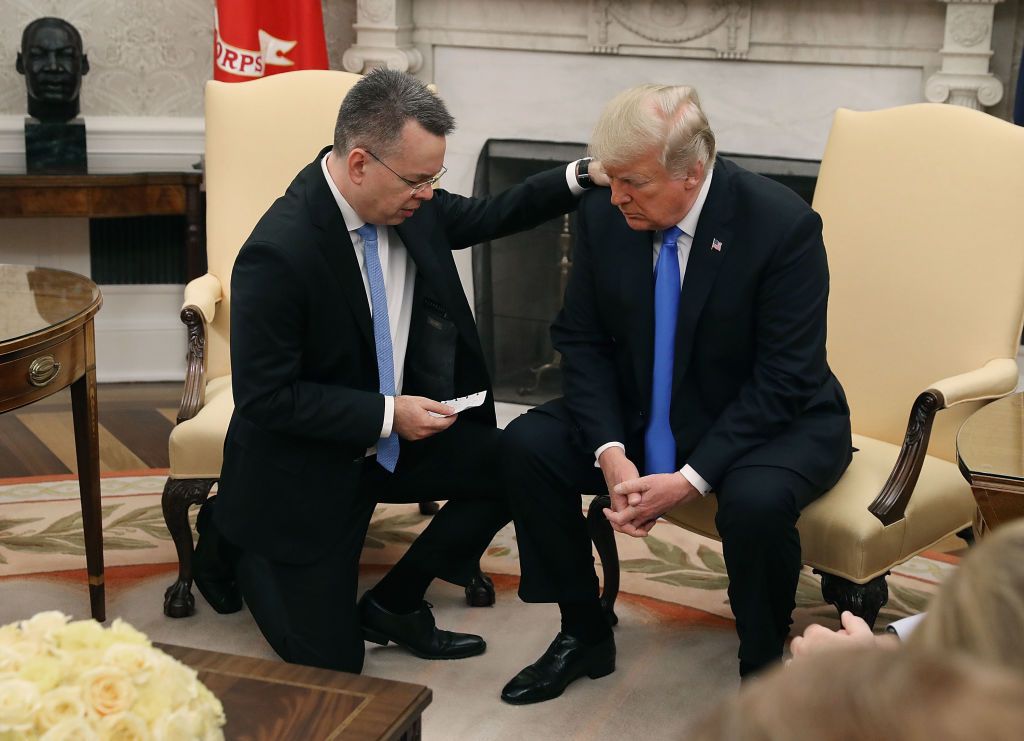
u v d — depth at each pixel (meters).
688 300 2.27
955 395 2.26
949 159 2.53
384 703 1.55
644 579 2.95
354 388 2.33
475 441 2.47
